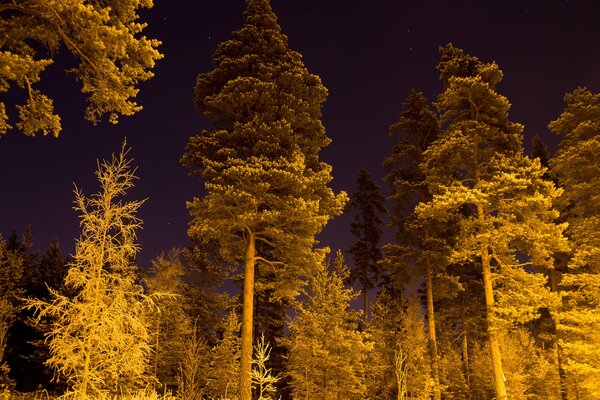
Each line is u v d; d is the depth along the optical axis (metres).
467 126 24.12
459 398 33.38
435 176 24.22
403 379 15.04
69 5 9.56
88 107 11.37
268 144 19.69
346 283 40.09
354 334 26.72
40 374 30.45
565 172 26.98
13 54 9.69
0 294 30.59
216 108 22.00
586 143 25.25
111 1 11.12
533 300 20.86
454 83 24.11
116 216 9.14
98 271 8.84
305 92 21.88
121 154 9.42
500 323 20.84
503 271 22.11
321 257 20.20
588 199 26.41
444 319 33.97
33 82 10.45
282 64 21.56
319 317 27.08
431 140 32.84
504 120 25.08
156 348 27.48
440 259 29.95
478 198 21.23
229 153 19.75
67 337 8.56
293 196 19.69
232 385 26.38
